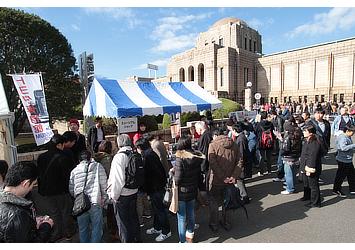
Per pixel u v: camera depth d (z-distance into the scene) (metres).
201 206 5.86
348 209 5.38
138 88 8.59
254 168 9.07
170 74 60.06
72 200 4.60
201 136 6.43
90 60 9.48
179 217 4.22
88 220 3.97
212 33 59.38
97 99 7.88
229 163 4.62
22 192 2.25
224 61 48.81
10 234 2.05
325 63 43.81
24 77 6.99
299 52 47.25
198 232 4.69
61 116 19.31
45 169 4.37
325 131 7.76
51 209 4.41
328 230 4.53
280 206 5.69
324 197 6.13
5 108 6.02
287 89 49.31
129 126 7.70
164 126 13.86
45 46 18.62
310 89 45.84
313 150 5.44
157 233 4.74
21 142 21.02
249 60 52.72
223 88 49.22
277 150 10.27
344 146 6.00
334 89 42.84
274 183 7.35
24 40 17.52
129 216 4.01
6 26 16.91
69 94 19.38
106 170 4.64
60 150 4.53
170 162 6.11
